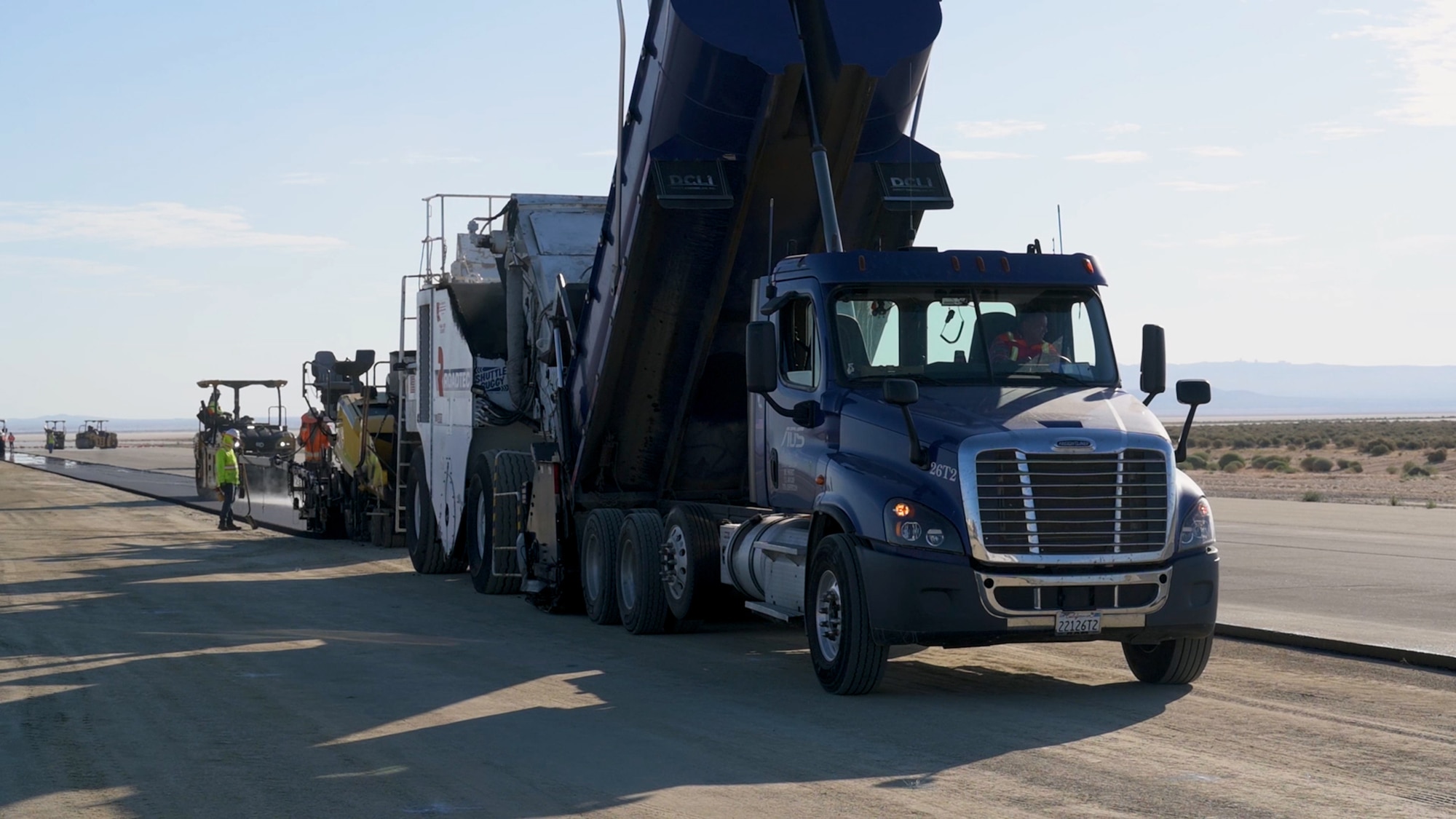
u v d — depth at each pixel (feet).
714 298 43.11
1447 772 24.49
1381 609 47.32
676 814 22.15
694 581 42.34
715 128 39.63
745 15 37.78
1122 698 32.14
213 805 23.26
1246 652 39.19
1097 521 30.86
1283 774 24.41
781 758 26.11
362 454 83.92
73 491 154.81
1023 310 35.32
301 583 62.39
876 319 34.99
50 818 22.66
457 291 61.67
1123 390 34.63
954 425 31.45
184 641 43.47
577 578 50.16
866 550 31.50
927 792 23.31
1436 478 185.37
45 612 51.52
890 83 39.50
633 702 32.30
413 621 48.65
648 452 48.57
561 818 22.07
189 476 196.13
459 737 28.40
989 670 36.40
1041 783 23.82
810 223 42.47
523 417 56.80
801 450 36.11
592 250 55.57
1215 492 151.12
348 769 25.75
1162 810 21.97
